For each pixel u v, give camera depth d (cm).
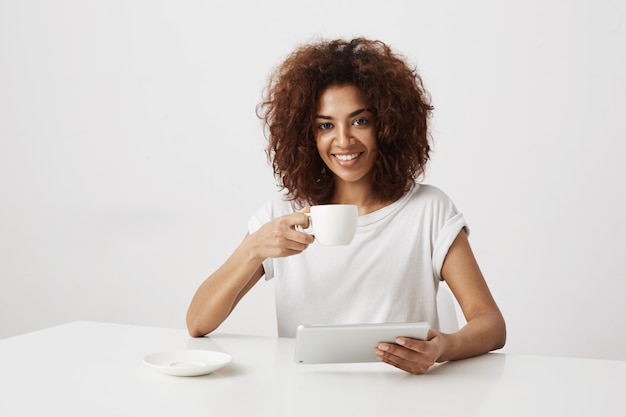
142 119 309
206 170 301
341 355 116
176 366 114
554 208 260
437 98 270
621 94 250
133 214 313
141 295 313
